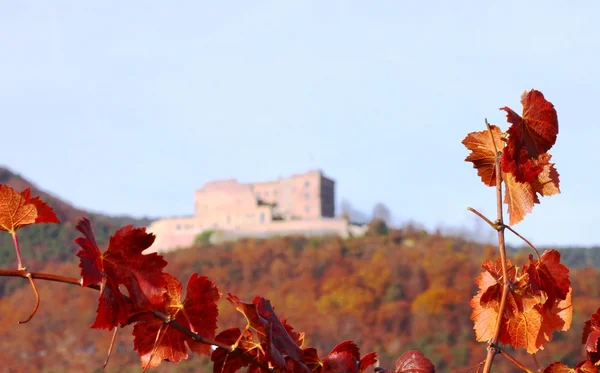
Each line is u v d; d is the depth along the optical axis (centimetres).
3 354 7262
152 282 132
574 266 10375
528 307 157
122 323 133
